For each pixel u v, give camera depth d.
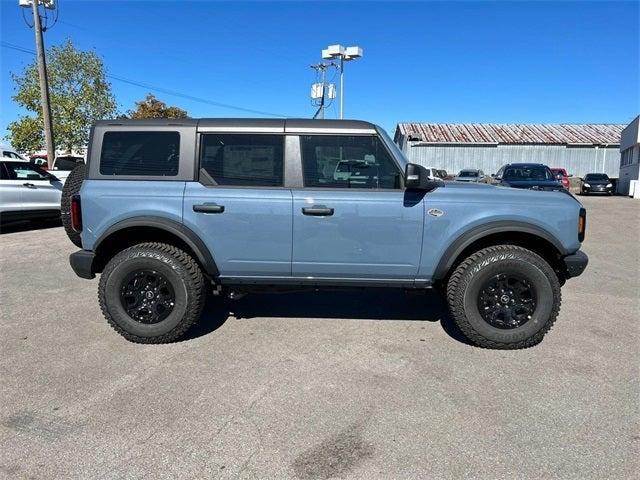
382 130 4.33
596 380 3.66
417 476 2.59
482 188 4.41
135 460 2.71
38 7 19.05
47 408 3.24
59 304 5.53
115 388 3.52
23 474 2.58
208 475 2.59
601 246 9.85
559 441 2.89
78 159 16.73
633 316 5.20
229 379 3.67
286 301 5.64
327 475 2.60
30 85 24.72
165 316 4.31
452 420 3.12
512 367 3.89
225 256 4.28
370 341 4.43
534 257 4.15
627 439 2.90
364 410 3.24
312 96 24.16
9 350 4.21
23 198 11.01
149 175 4.31
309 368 3.86
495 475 2.59
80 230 4.34
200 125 4.32
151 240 4.57
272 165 4.29
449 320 5.01
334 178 4.29
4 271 7.16
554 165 36.94
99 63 25.86
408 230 4.19
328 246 4.23
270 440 2.90
